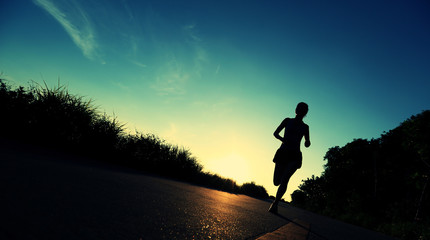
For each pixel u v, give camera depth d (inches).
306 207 996.6
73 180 82.2
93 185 83.0
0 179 59.3
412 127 668.1
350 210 740.7
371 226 509.0
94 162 175.5
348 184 986.1
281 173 160.4
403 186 782.5
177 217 67.7
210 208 101.7
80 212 49.2
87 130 224.8
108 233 41.2
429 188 634.8
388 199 776.9
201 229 61.2
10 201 44.6
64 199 55.8
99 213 52.1
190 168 333.4
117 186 94.3
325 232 132.9
